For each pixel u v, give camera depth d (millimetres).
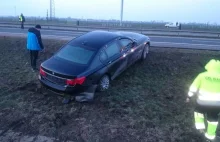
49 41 13398
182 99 6371
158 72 8359
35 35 8234
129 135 4820
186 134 4836
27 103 6156
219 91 4062
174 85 7301
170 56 10125
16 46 12359
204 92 4125
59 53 6934
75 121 5340
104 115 5574
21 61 9852
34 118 5449
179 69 8672
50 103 6164
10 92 6816
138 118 5414
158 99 6367
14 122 5309
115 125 5160
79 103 6168
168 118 5430
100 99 6371
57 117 5492
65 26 25641
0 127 5137
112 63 6906
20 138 4766
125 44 7758
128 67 8289
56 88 6113
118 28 24000
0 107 5953
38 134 4895
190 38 17812
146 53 9570
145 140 4656
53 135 4859
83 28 24734
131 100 6281
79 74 5930
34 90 6930
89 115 5582
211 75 4078
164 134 4840
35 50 8383
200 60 9641
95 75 6262
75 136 4812
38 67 9055
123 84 7332
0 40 13789
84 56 6492
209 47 13109
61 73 5977
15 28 23062
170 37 18266
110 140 4676
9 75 8203
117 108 5863
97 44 6863
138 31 22531
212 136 4309
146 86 7199
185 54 10461
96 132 4922
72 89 5938
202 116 4422
